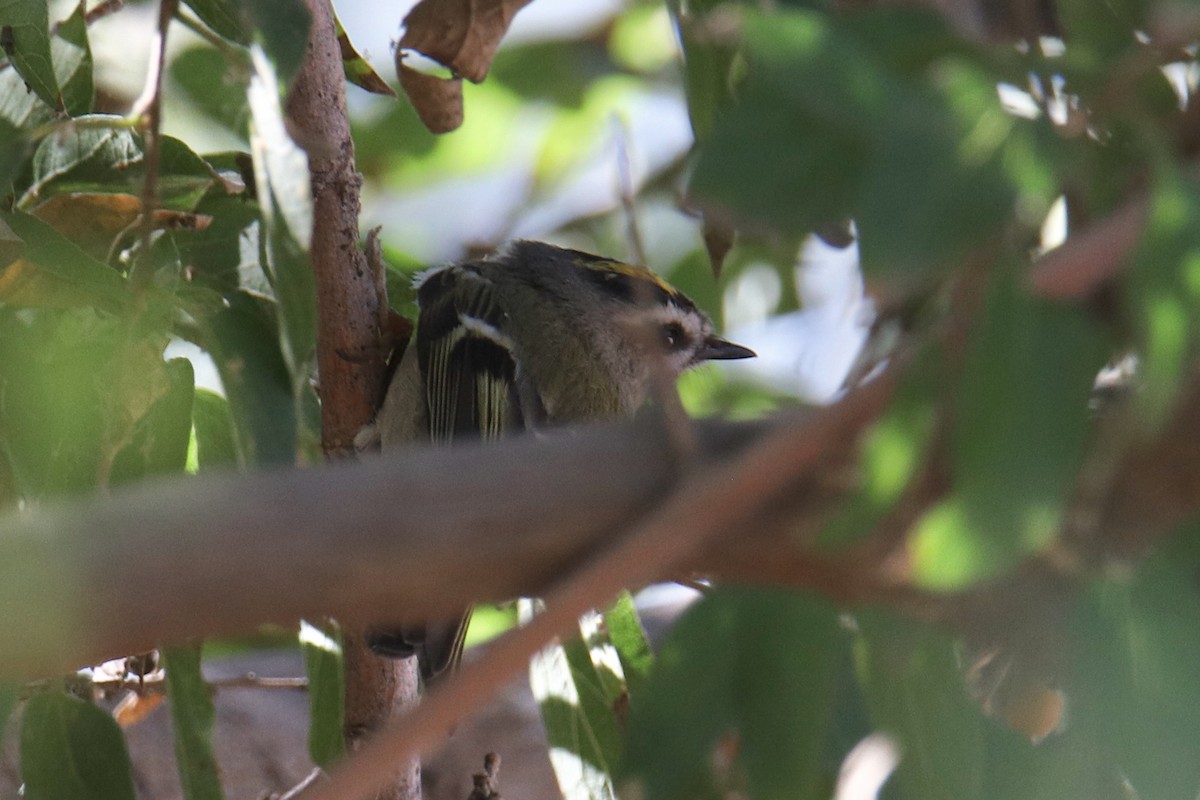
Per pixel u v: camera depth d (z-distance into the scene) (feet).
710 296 39.17
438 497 9.84
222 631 9.43
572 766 22.34
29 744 20.20
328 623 21.68
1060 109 12.04
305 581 9.45
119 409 18.60
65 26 21.57
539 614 10.00
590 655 22.48
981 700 14.85
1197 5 11.07
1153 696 11.89
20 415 18.54
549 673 22.48
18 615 8.71
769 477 10.11
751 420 10.87
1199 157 12.21
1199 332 9.54
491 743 28.96
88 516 9.06
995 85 10.11
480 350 27.76
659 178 41.68
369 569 9.59
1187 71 13.70
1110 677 11.94
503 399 27.84
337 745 21.79
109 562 8.93
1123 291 10.55
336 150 22.90
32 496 18.84
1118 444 10.53
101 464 18.31
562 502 10.11
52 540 8.87
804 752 13.78
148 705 24.62
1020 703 14.74
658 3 46.39
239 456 19.95
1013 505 9.80
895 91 9.86
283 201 15.78
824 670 13.78
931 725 14.33
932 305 12.89
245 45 19.65
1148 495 11.05
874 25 10.86
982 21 13.10
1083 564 11.57
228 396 19.29
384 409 25.25
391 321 25.99
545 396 28.50
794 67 9.93
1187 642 11.81
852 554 10.93
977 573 9.82
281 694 29.60
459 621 22.91
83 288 18.76
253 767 28.02
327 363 24.63
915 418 10.30
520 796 28.30
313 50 22.34
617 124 13.34
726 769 14.65
